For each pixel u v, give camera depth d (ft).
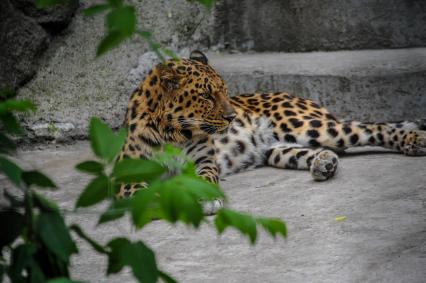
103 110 49.62
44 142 47.73
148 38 9.67
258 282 23.86
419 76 45.50
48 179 9.86
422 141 37.83
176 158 10.22
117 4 9.00
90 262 26.94
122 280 24.98
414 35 50.98
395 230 27.40
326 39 53.26
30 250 9.41
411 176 34.22
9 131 10.27
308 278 23.88
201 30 55.93
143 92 36.29
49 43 52.80
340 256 25.45
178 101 35.22
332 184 34.22
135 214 8.60
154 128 35.42
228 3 55.77
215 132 35.99
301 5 53.57
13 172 9.34
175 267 25.59
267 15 54.85
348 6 52.31
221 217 9.34
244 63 51.65
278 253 26.25
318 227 28.50
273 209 31.22
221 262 25.82
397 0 51.03
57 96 50.19
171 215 8.49
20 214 9.86
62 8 52.39
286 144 40.37
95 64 52.16
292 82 47.78
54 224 9.40
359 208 30.25
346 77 46.50
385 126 39.47
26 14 51.26
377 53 50.62
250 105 41.60
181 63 35.83
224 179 37.60
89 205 9.41
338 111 46.98
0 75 49.26
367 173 35.42
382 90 45.93
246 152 39.45
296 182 35.47
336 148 40.06
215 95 35.58
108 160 9.37
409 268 23.90
